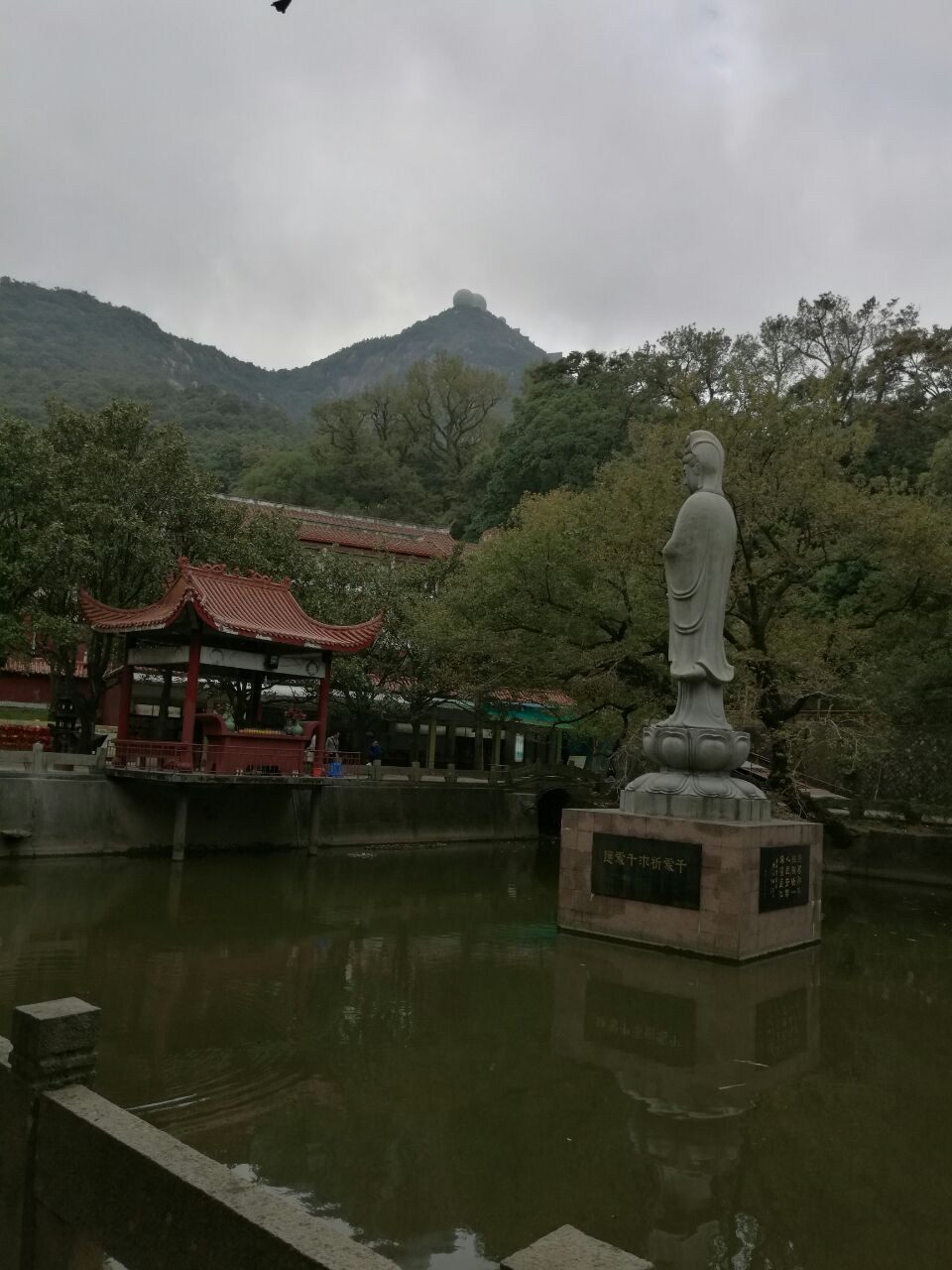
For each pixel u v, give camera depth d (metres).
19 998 12.44
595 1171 8.16
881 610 28.84
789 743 24.58
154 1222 4.31
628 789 17.72
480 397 87.38
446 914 20.50
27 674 39.91
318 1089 9.73
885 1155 8.70
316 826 28.73
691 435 18.09
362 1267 3.55
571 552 26.92
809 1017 13.30
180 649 26.25
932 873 28.62
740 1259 6.92
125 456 29.50
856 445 26.25
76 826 25.03
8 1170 5.20
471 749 48.22
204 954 15.62
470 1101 9.59
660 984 14.48
